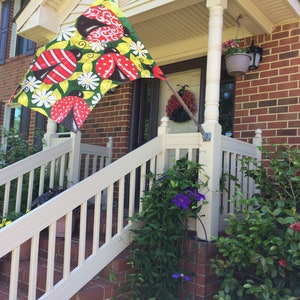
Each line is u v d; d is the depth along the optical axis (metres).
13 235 2.20
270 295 2.48
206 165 3.03
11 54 7.89
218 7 3.18
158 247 2.80
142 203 3.00
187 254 2.94
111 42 2.50
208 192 2.99
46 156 4.13
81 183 2.66
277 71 3.96
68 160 4.46
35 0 4.49
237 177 3.38
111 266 2.84
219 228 3.20
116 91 5.55
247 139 4.09
